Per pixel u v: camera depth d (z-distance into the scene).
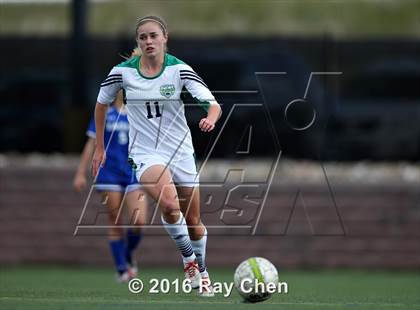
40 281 41.12
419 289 38.91
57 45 54.38
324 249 51.62
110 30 74.31
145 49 28.06
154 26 28.11
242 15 80.44
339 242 51.69
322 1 82.94
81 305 25.80
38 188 52.22
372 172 53.44
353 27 79.69
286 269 51.34
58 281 41.19
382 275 48.47
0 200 52.28
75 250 51.88
